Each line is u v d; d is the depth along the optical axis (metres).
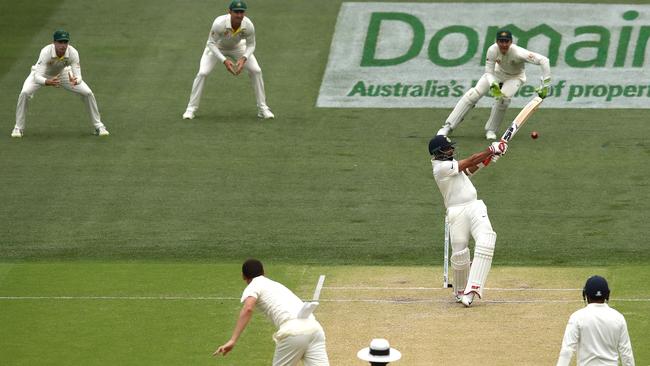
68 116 84.44
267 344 48.28
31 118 84.00
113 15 101.12
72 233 64.69
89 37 97.00
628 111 83.56
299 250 61.81
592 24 95.12
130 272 58.38
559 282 55.69
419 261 60.09
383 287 55.38
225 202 68.94
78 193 70.44
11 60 93.06
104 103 86.12
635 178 71.44
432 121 82.44
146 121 82.81
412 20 97.06
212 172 73.56
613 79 88.06
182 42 96.12
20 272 58.44
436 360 45.66
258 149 77.38
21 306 53.44
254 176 72.81
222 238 63.69
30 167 74.50
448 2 99.44
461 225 52.25
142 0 104.50
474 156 52.19
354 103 86.00
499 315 50.91
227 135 79.94
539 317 50.50
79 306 53.31
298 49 94.38
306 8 101.31
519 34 94.06
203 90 89.12
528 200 68.62
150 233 64.56
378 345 36.94
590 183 70.88
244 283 56.41
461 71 90.00
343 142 78.62
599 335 37.88
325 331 49.28
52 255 61.56
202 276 57.59
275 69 91.56
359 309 52.16
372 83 88.88
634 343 47.66
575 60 90.69
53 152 77.06
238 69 79.81
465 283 52.81
